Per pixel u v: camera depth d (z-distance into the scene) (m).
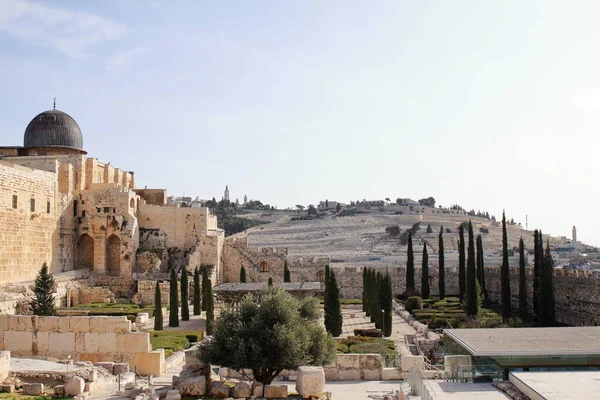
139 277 92.19
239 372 32.53
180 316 74.31
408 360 34.47
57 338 37.09
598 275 60.81
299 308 32.81
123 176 111.69
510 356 27.42
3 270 69.88
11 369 31.28
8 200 71.31
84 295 81.12
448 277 107.38
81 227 93.94
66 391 27.36
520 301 68.94
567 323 68.81
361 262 164.62
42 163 88.88
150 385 30.86
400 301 95.81
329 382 33.56
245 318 30.42
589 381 24.41
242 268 99.25
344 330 63.22
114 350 36.88
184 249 104.12
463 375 27.92
